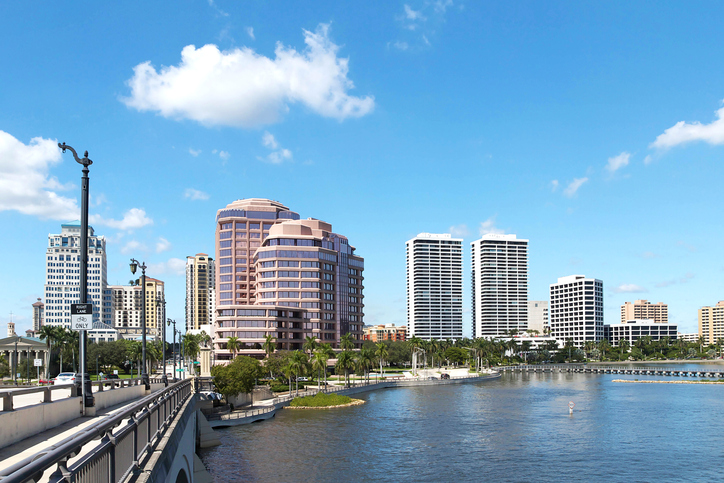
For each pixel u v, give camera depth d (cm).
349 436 9462
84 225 2862
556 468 7394
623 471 7275
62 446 1016
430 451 8319
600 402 14475
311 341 18500
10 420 1919
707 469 7388
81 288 2834
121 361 18588
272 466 7356
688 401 14675
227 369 11719
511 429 10262
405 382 19925
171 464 2528
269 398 13762
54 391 5609
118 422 1479
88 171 2916
